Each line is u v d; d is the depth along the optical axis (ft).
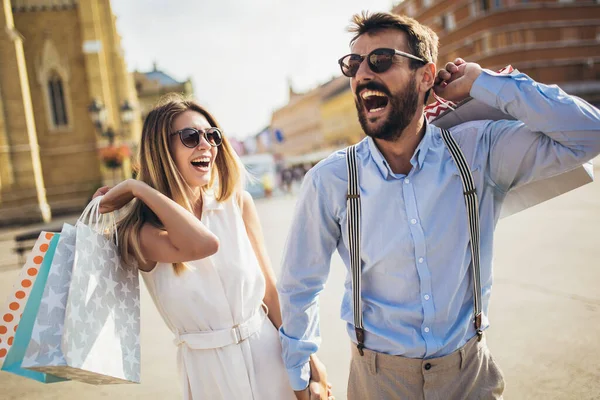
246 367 6.23
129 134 88.89
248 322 6.40
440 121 6.14
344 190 5.53
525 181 5.59
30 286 4.90
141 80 166.40
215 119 6.73
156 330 16.83
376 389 5.57
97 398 12.02
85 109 90.17
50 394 12.51
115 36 93.61
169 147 6.34
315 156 139.03
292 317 6.00
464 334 5.49
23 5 87.71
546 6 117.29
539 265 19.16
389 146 5.49
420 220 5.27
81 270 4.96
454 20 132.67
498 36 118.42
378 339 5.50
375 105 5.34
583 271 17.71
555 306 14.61
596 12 120.26
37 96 88.69
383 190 5.32
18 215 76.64
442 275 5.34
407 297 5.38
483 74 5.45
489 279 5.72
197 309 6.15
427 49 5.33
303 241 5.86
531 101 5.11
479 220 5.53
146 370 13.51
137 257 5.87
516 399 9.89
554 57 119.03
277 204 67.21
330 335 14.85
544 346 12.08
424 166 5.35
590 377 10.37
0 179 75.82
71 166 90.07
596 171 58.03
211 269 6.19
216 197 6.66
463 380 5.55
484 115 5.92
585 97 121.29
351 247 5.48
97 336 4.99
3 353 4.75
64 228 5.14
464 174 5.34
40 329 4.60
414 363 5.36
